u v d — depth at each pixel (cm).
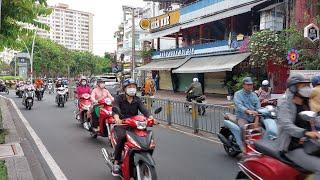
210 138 1184
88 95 1434
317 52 1977
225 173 773
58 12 9969
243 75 2562
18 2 1229
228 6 2980
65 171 796
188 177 746
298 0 2234
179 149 1020
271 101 1205
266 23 2508
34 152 980
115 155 692
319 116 524
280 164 458
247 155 530
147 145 629
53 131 1325
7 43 1360
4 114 1723
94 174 771
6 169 755
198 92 1934
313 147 432
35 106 2320
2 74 9981
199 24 3216
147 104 1716
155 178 602
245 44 2598
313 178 422
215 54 3116
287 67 2303
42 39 7250
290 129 451
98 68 9806
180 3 4312
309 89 472
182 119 1420
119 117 689
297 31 2062
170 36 4312
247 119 859
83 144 1088
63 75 8350
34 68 6881
